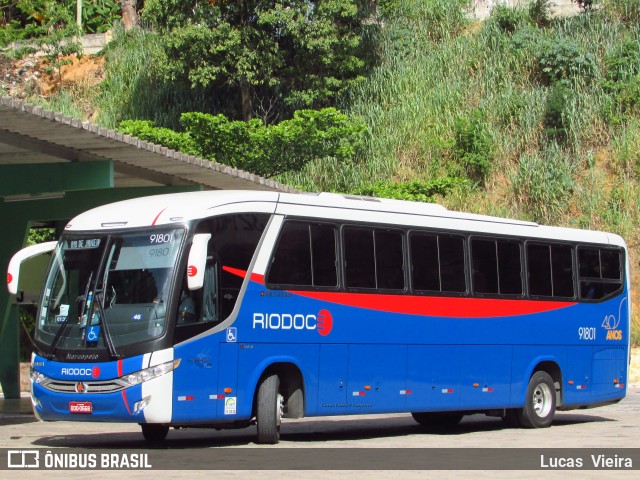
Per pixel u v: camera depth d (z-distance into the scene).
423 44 41.81
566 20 40.62
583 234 18.12
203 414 12.09
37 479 9.24
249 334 12.62
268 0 37.66
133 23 47.41
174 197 12.94
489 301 16.00
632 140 35.22
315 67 39.19
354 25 40.50
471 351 15.63
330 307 13.62
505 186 35.78
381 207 14.67
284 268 13.13
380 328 14.25
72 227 12.94
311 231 13.55
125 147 16.81
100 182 17.20
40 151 16.94
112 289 12.21
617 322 18.58
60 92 44.03
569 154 35.94
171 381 11.80
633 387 26.70
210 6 37.41
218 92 40.84
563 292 17.47
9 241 20.36
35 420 17.38
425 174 36.50
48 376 12.19
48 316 12.51
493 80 39.00
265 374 12.98
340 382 13.68
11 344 21.70
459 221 15.78
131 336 11.88
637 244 32.62
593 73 37.59
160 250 12.19
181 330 11.96
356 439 14.20
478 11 43.72
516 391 16.39
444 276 15.34
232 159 33.31
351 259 14.01
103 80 43.94
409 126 38.06
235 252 12.63
